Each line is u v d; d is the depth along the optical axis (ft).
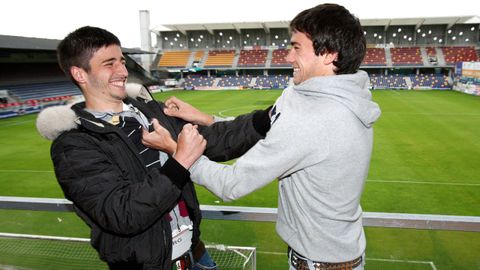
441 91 124.26
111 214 4.07
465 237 17.80
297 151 4.08
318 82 4.17
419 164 34.24
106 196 4.17
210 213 6.27
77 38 4.98
